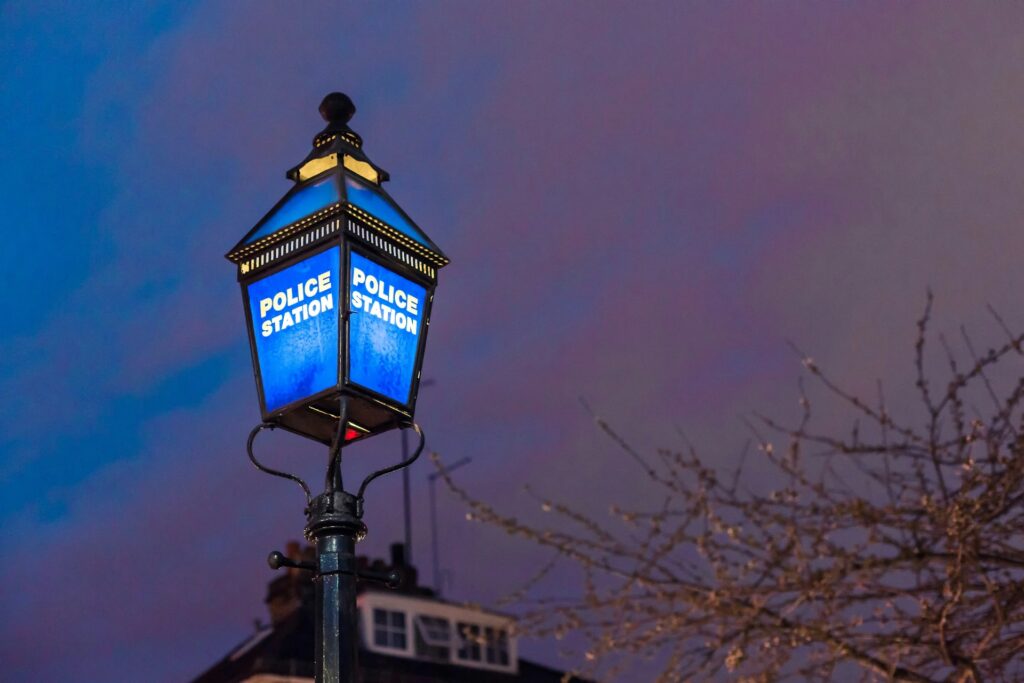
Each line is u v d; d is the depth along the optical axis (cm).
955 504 569
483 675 2936
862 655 585
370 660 2781
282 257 615
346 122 663
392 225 621
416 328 626
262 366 614
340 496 581
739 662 575
